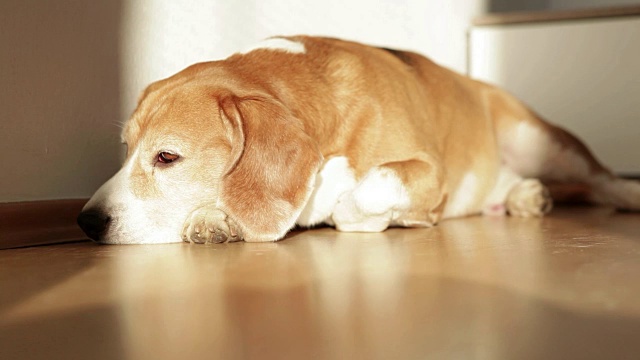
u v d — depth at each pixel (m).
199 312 1.19
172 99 2.04
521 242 1.97
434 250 1.82
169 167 2.02
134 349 1.00
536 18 4.25
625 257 1.68
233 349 0.98
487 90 3.17
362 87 2.28
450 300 1.24
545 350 0.95
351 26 3.55
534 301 1.22
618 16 4.13
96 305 1.26
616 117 4.19
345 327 1.08
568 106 4.26
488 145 2.96
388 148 2.27
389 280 1.42
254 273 1.53
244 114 2.02
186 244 2.03
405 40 3.92
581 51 4.20
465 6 4.45
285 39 2.35
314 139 2.14
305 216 2.22
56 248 2.08
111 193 2.04
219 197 2.00
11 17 2.15
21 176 2.21
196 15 2.78
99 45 2.43
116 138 2.53
